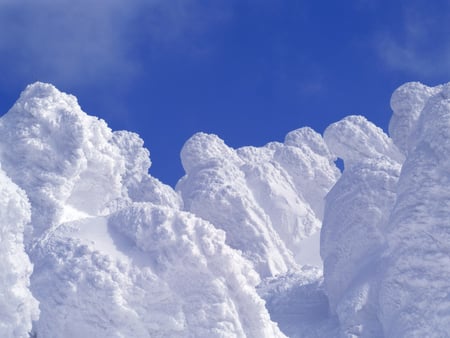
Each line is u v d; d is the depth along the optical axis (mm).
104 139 47031
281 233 76812
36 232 42469
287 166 84562
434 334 38188
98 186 46469
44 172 43312
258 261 67500
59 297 31109
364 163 51062
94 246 32594
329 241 50344
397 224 40688
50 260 32344
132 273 31500
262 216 70938
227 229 68938
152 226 32844
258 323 32156
